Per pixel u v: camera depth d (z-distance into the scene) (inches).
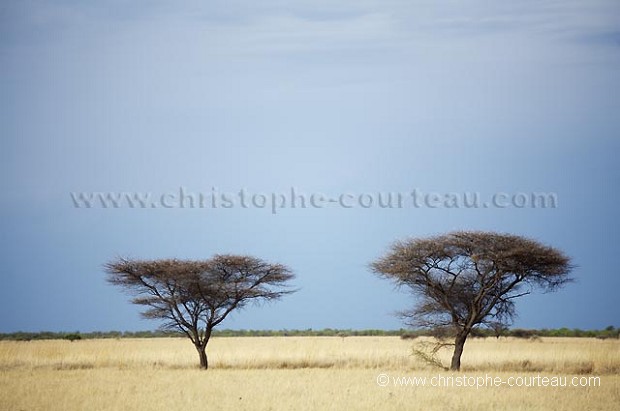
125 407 2479.1
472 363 4173.2
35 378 3400.6
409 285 3959.2
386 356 4616.1
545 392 2876.5
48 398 2667.3
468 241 3814.0
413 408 2463.1
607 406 2546.8
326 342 6702.8
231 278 4269.2
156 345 6318.9
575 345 5689.0
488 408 2465.6
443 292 3905.0
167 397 2704.2
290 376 3491.6
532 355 4542.3
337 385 3070.9
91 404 2536.9
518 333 6358.3
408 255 3870.6
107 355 4859.7
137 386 3029.0
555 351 4837.6
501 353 4707.2
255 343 6560.0
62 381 3238.2
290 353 4940.9
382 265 3932.1
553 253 3799.2
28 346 5797.2
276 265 4350.4
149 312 4222.4
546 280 3902.6
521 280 3895.2
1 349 5251.0
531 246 3782.0
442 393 2829.7
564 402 2608.3
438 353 4601.4
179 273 4156.0
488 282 3875.5
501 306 3900.1
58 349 5388.8
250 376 3494.1
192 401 2608.3
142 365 4259.4
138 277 4210.1
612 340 6924.2
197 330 4244.6
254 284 4308.6
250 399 2655.0
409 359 4402.1
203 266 4197.8
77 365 4237.2
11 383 3144.7
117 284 4232.3
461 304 3927.2
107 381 3243.1
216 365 4266.7
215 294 4190.5
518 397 2723.9
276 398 2672.2
